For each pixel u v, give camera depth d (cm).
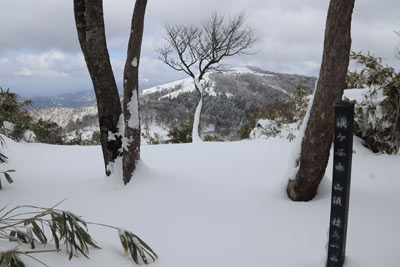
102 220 262
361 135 532
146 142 1097
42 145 687
